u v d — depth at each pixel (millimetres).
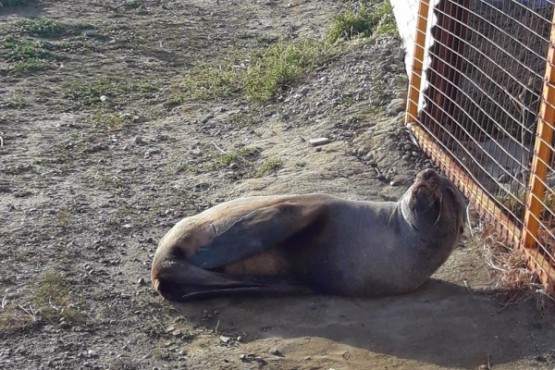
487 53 7887
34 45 12867
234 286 6219
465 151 7398
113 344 5820
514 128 7641
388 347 5672
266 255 6309
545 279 5898
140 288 6492
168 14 15398
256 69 11547
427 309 6027
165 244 6375
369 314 6023
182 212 7836
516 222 6492
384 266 6090
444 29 7742
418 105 8352
